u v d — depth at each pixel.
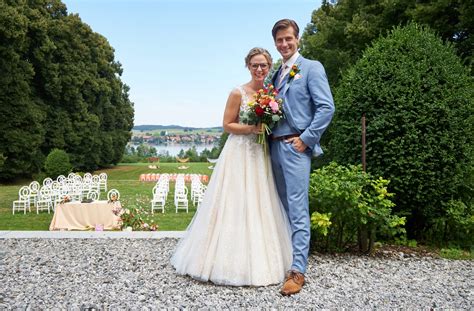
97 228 8.43
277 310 2.93
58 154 17.70
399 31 5.70
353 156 5.29
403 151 4.91
